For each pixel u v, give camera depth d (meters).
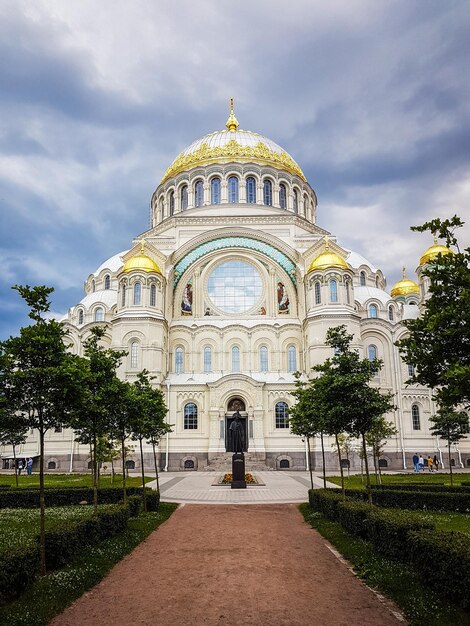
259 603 14.88
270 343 74.75
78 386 18.36
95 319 82.25
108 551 20.41
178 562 19.67
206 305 77.81
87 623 13.54
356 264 93.19
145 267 72.19
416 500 33.03
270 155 89.31
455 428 46.16
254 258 79.25
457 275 16.91
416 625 12.95
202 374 73.06
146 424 33.38
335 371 29.50
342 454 67.06
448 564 14.05
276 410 69.62
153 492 32.81
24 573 14.80
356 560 19.20
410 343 18.03
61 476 60.47
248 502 36.44
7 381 17.77
